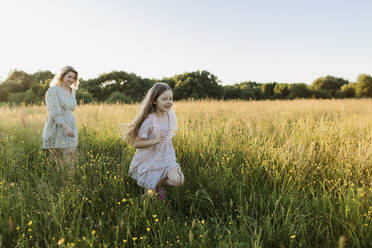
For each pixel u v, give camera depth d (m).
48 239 1.72
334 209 2.07
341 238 1.44
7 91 46.22
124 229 1.85
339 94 60.84
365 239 1.71
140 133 2.46
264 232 1.86
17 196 2.10
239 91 59.03
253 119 6.75
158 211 2.12
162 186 2.68
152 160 2.53
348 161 2.94
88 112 7.05
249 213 2.25
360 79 55.31
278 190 2.49
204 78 49.44
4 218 1.86
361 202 2.06
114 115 6.59
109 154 3.70
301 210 2.10
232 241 1.77
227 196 2.51
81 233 1.80
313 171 2.87
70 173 2.57
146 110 2.49
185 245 1.71
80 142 4.09
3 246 1.68
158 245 1.75
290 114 8.40
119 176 2.58
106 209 2.17
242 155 3.38
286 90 68.94
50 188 2.22
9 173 2.73
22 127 5.18
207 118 6.42
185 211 2.39
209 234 1.90
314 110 9.65
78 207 1.99
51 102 3.18
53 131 3.28
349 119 5.95
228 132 4.34
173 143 3.95
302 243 1.72
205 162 3.29
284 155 3.02
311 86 70.06
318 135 4.16
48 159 3.02
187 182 2.78
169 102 2.45
